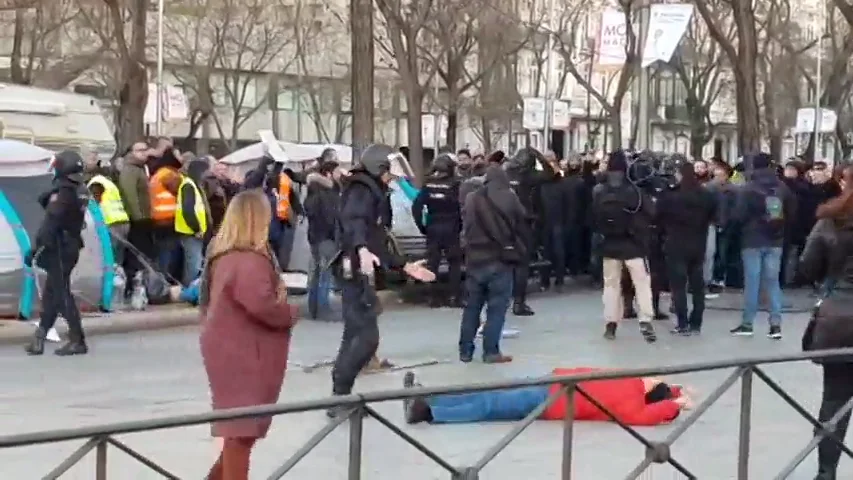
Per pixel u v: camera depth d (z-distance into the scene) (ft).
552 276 69.62
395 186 61.93
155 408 32.78
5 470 26.05
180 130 182.39
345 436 29.94
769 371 40.34
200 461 26.89
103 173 52.54
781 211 49.14
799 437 30.73
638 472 20.53
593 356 43.52
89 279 48.98
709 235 63.10
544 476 26.21
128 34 132.67
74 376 37.58
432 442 29.37
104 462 14.97
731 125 212.84
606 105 126.11
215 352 21.40
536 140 198.90
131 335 47.03
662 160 62.59
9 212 46.75
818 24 187.42
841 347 24.21
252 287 21.15
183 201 51.93
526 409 31.55
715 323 54.65
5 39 145.48
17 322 46.32
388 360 41.50
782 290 69.46
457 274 57.77
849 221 24.56
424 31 130.41
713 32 82.17
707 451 28.96
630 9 107.76
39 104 78.54
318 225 52.21
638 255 47.24
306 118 197.88
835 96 134.72
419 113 92.22
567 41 164.35
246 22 159.33
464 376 38.65
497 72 160.76
